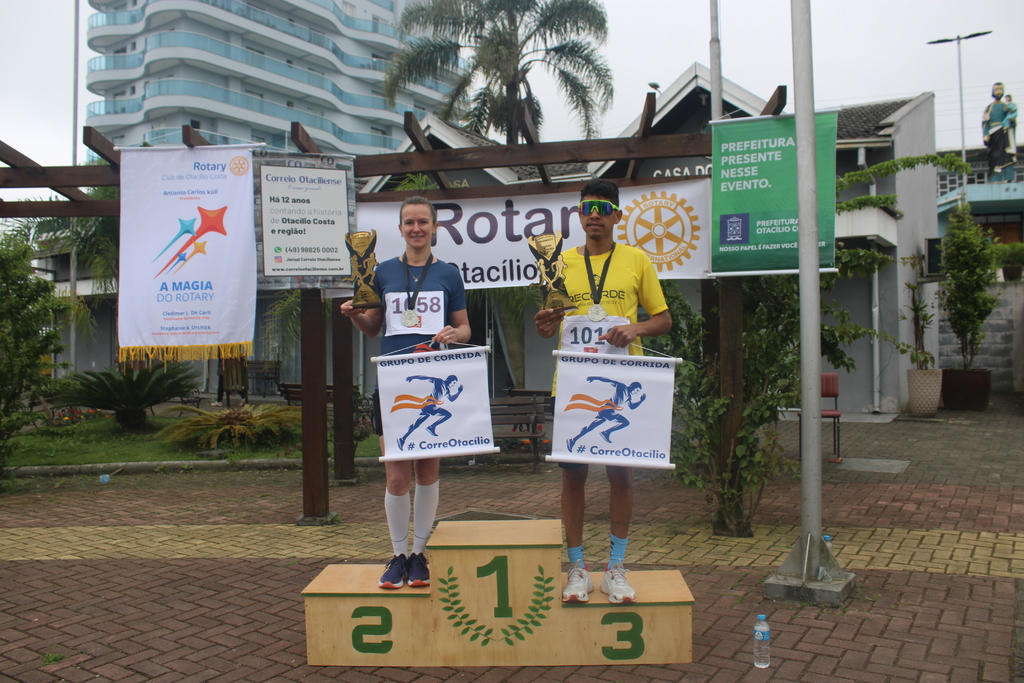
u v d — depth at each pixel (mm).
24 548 6035
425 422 3719
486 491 8039
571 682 3518
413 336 3902
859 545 5711
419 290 3945
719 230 5613
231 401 17531
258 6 54406
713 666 3656
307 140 6355
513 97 18391
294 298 14219
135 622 4371
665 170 13102
